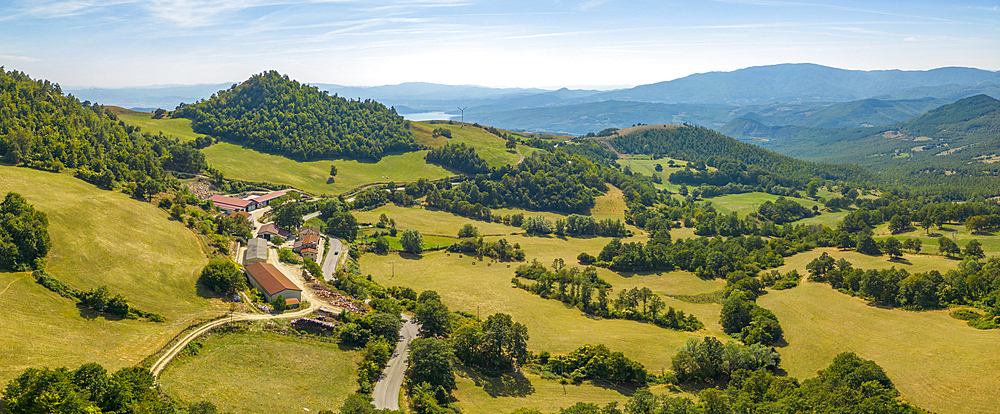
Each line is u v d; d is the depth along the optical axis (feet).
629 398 345.10
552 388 356.38
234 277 403.75
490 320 401.49
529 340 431.02
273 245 570.05
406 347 370.73
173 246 449.89
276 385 291.17
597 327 472.03
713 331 485.15
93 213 452.76
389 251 655.76
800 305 504.02
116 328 309.01
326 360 331.77
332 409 275.18
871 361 355.97
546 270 606.96
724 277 629.10
